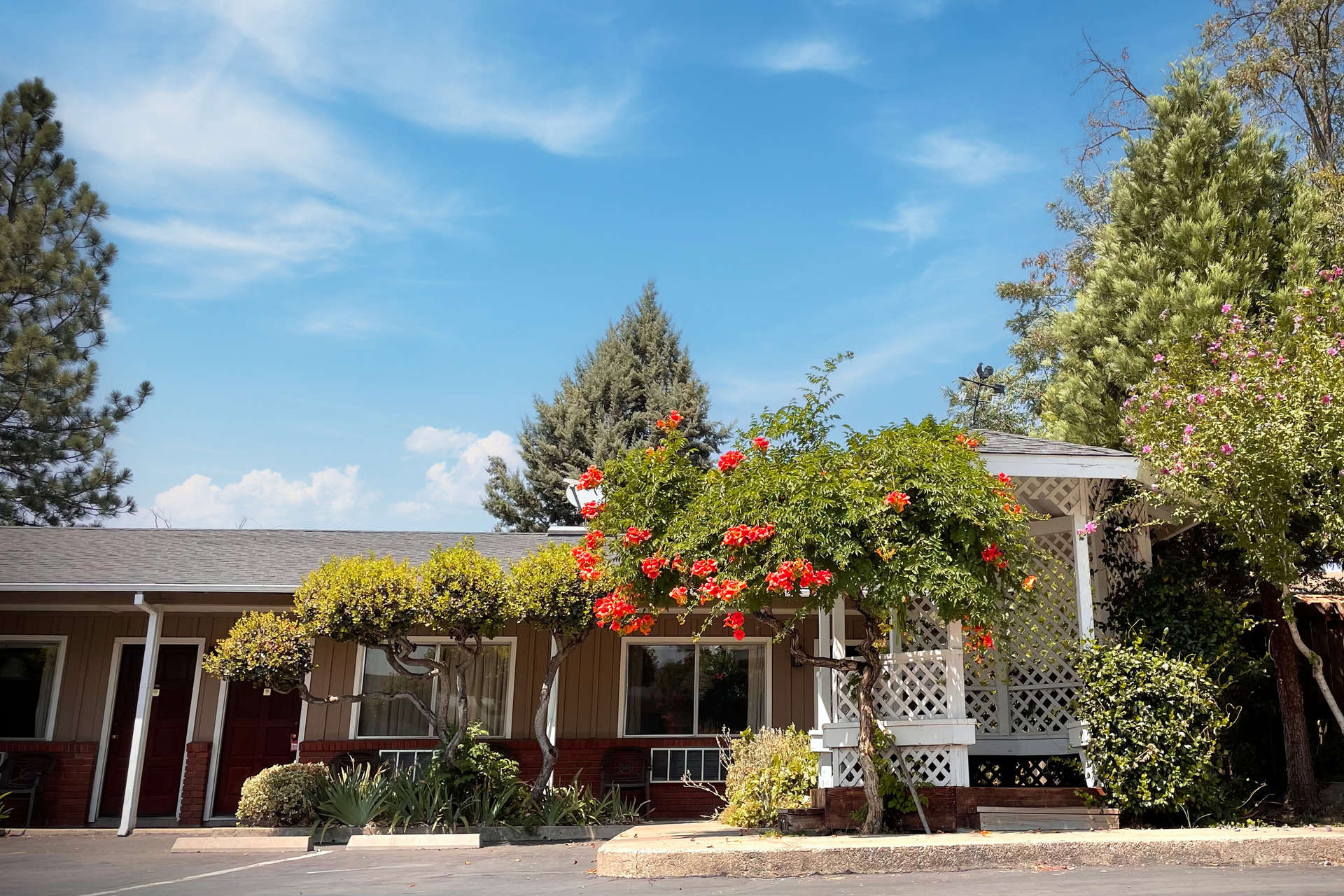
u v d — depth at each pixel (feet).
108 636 44.45
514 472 112.06
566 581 37.11
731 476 28.30
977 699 35.47
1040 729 34.01
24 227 95.96
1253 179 51.21
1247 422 29.76
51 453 93.40
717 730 44.91
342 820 36.24
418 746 43.06
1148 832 25.93
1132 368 51.03
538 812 37.55
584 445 110.01
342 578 36.29
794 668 45.34
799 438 29.25
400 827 35.81
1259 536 30.12
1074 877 22.17
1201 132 52.54
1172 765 29.04
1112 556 36.83
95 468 95.66
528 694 44.45
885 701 32.71
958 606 26.27
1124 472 32.94
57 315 96.78
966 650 34.88
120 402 97.91
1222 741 34.42
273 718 44.19
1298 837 24.09
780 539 25.64
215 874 26.78
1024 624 35.27
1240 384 31.24
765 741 38.19
